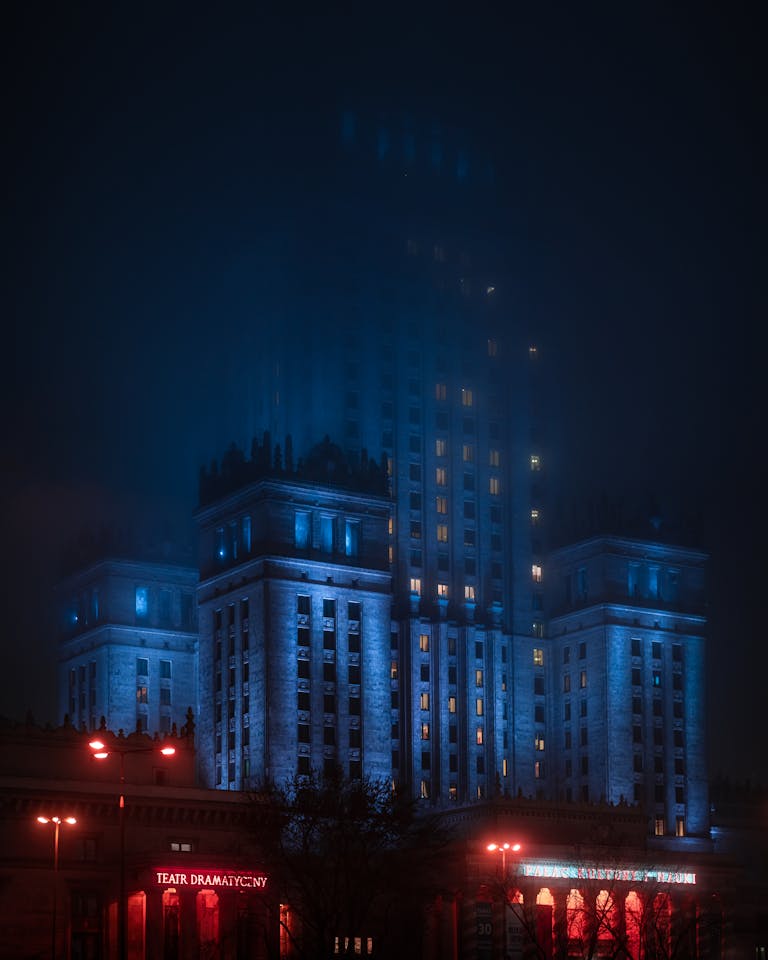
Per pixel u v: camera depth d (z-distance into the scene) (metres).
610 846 175.88
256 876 151.88
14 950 142.75
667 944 176.62
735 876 190.12
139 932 150.62
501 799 178.00
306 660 194.88
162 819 156.62
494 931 168.50
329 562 199.50
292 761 189.88
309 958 151.12
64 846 149.38
